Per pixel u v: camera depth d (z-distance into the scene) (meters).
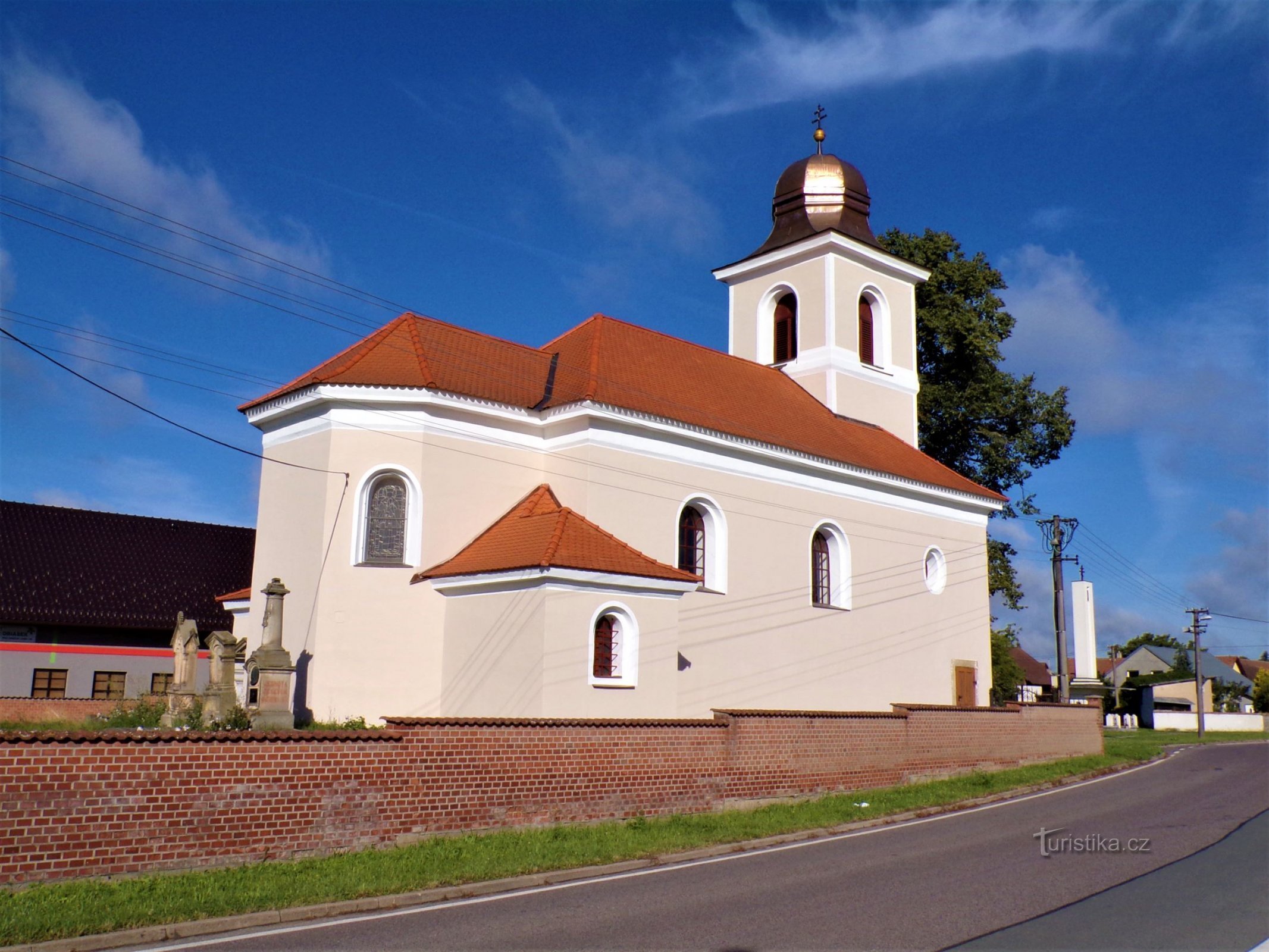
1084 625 42.44
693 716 24.16
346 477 22.44
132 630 32.12
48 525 34.12
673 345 30.75
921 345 43.00
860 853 14.89
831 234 33.97
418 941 9.79
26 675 30.66
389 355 24.27
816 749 20.53
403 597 22.12
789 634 26.84
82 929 9.84
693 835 15.69
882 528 30.30
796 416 30.73
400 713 21.69
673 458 24.84
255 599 23.80
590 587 20.47
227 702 20.86
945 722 24.50
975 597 33.47
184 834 12.33
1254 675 116.31
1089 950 9.21
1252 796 21.72
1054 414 42.94
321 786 13.53
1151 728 68.44
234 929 10.40
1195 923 10.23
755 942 9.64
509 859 13.41
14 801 11.26
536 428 24.45
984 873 13.12
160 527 36.25
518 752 15.61
